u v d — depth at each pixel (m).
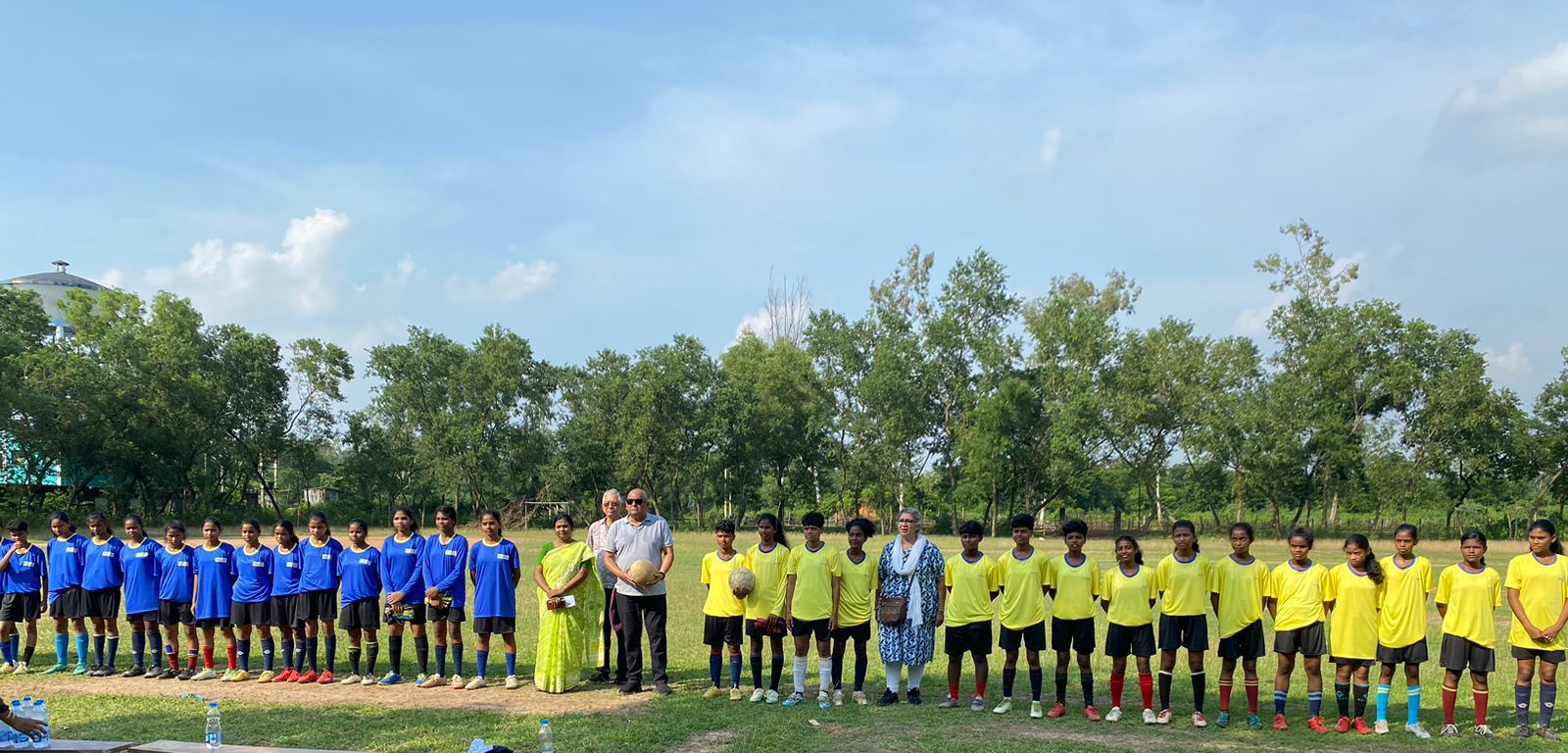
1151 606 10.27
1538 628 9.50
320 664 13.67
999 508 70.56
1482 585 9.60
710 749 8.95
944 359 69.31
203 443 61.06
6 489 55.59
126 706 10.59
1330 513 67.44
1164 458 66.62
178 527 12.62
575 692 11.52
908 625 10.68
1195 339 64.12
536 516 68.88
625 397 68.38
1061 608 10.37
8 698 11.05
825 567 10.83
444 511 12.10
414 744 9.00
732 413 69.19
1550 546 9.62
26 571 13.02
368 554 12.02
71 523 13.00
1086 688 10.31
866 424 66.56
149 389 56.75
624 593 11.46
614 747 8.91
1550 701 9.55
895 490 70.75
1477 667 9.55
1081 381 63.53
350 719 10.02
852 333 69.81
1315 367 58.84
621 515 12.31
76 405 52.31
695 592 23.05
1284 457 57.12
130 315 60.38
